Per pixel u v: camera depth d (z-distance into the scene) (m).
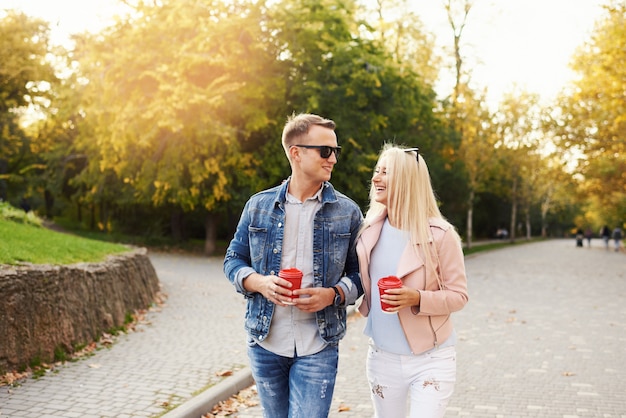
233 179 22.14
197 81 20.72
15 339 5.76
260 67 21.09
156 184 20.45
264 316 2.98
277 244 3.00
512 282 16.77
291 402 2.99
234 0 21.19
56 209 41.59
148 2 21.19
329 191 3.09
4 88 27.00
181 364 6.42
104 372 5.98
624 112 19.20
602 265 24.75
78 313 7.08
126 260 9.62
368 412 5.18
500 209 58.97
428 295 2.85
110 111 19.88
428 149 30.09
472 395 5.73
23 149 37.41
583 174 32.47
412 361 2.96
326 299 2.87
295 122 3.01
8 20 25.97
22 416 4.60
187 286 13.38
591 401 5.56
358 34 24.55
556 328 9.43
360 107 22.50
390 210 3.06
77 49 22.44
